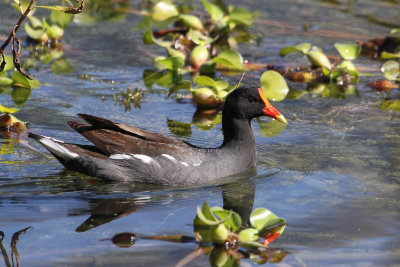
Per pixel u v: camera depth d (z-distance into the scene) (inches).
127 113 560.1
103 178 427.2
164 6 812.0
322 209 381.7
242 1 947.3
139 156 426.0
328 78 691.4
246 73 692.1
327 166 454.9
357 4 948.0
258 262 316.2
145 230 347.9
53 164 448.5
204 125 542.9
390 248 331.0
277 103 608.1
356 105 602.5
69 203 384.5
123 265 307.3
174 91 634.2
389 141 503.2
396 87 666.8
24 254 316.5
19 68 380.8
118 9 912.3
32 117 533.3
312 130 533.3
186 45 777.6
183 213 373.4
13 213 366.0
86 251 321.4
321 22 868.6
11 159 450.6
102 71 676.7
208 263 312.8
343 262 315.6
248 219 369.7
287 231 352.5
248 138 454.3
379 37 780.0
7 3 881.5
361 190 410.6
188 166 425.1
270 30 838.5
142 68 696.4
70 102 577.0
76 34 798.5
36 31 742.5
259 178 436.1
